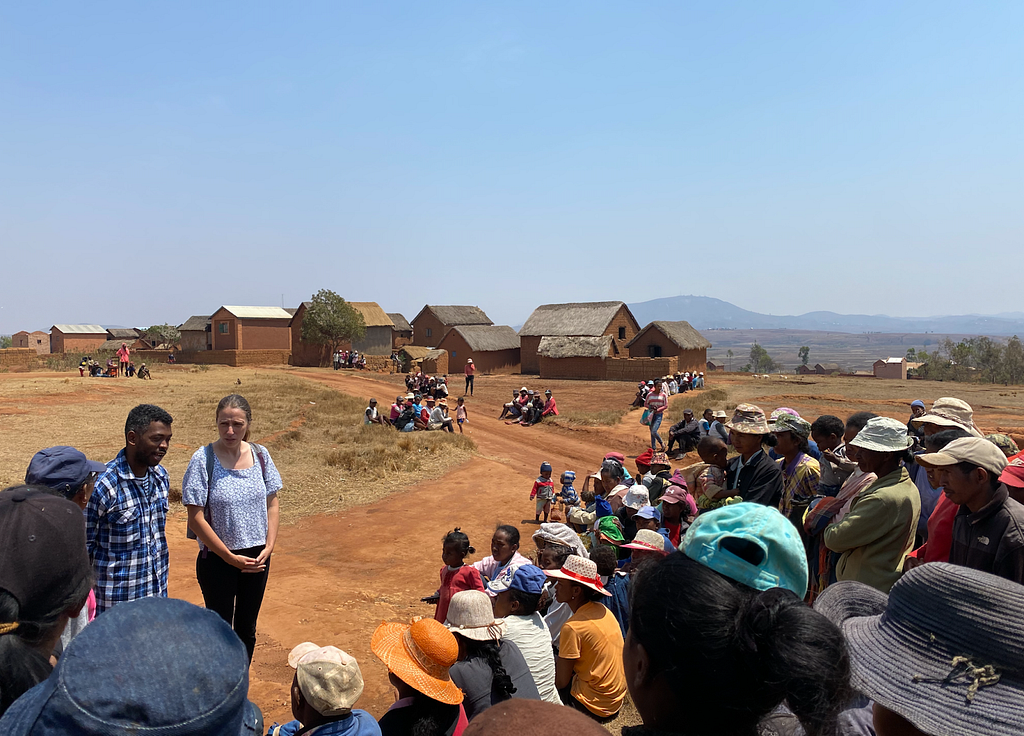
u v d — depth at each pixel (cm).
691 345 5600
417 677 380
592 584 520
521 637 486
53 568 192
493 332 6762
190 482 495
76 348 10206
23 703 131
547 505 1358
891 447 455
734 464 694
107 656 128
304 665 354
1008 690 155
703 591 145
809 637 137
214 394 3136
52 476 385
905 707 162
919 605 173
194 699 128
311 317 6606
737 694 138
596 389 4288
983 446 380
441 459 1903
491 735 136
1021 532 371
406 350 7031
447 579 699
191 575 945
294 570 1035
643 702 155
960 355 9738
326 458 1759
